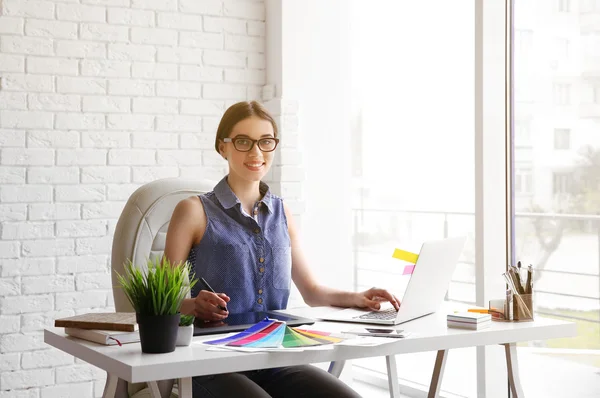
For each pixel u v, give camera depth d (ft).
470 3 24.39
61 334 7.10
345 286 15.07
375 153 23.84
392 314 8.26
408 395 14.70
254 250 8.70
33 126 12.96
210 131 14.42
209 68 14.39
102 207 13.47
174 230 8.50
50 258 13.05
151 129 13.91
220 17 14.47
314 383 7.85
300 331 7.08
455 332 7.35
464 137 25.05
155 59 13.92
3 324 12.69
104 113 13.51
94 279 13.39
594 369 11.78
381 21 22.31
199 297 7.64
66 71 13.21
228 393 7.24
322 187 14.85
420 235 25.73
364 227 25.25
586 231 11.55
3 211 12.73
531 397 12.72
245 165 8.60
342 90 14.99
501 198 11.89
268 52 14.87
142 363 5.88
